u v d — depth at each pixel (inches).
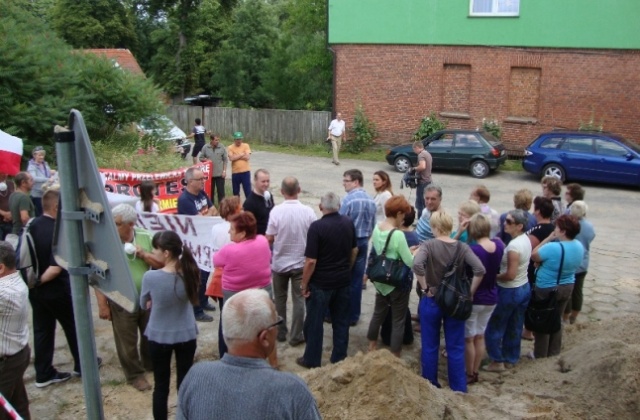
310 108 1481.3
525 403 209.9
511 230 243.3
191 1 1691.7
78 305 115.0
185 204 319.9
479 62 906.7
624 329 287.7
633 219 583.5
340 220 244.8
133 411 217.0
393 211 248.7
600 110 856.9
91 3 1691.7
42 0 1747.0
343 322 252.7
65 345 270.1
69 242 113.2
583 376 221.8
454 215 584.4
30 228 218.2
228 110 1178.0
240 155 561.6
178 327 192.2
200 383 103.7
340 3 961.5
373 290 355.6
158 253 191.2
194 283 191.2
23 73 551.8
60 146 110.7
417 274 225.0
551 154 748.6
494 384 239.6
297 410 100.7
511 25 879.7
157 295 188.5
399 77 954.7
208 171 542.9
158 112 700.0
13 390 181.8
